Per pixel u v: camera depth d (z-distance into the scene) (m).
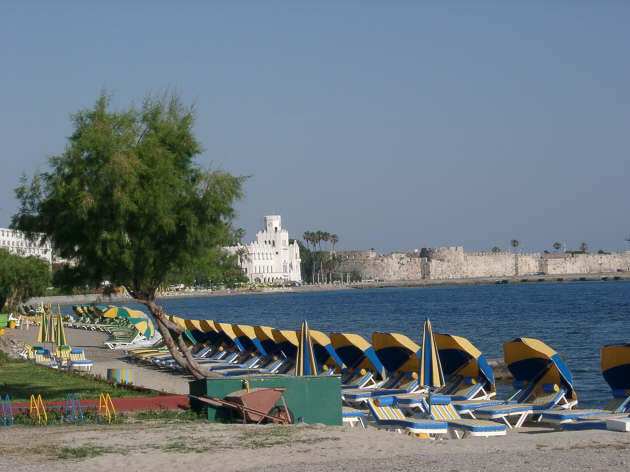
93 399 22.06
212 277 23.47
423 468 13.13
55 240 21.94
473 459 13.86
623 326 70.44
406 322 85.88
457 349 23.80
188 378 31.94
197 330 40.66
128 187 20.77
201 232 21.81
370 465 13.54
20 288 69.88
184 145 22.25
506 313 97.75
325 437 16.31
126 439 16.38
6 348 43.06
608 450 14.51
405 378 25.16
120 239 21.09
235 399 18.70
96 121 21.39
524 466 13.09
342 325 84.19
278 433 16.84
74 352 36.66
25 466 13.91
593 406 26.83
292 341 30.42
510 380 34.09
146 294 23.06
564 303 119.94
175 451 15.06
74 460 14.40
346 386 25.86
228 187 21.92
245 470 13.41
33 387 27.53
